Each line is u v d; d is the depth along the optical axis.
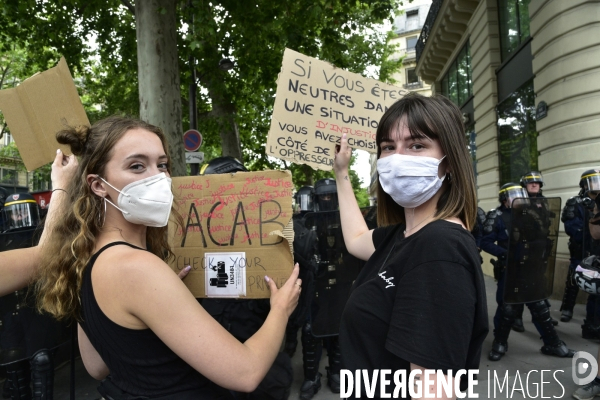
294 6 9.27
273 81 12.03
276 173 1.65
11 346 2.77
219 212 1.68
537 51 7.05
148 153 1.21
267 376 1.75
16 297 2.79
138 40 7.22
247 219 1.65
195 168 9.98
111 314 1.04
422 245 1.02
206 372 1.03
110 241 1.17
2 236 2.64
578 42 6.19
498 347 4.22
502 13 9.42
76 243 1.14
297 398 3.59
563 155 6.50
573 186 6.32
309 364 3.58
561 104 6.54
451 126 1.15
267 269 1.61
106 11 10.59
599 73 6.06
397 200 1.21
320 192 3.77
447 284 0.96
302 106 1.93
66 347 4.21
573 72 6.28
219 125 13.30
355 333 1.15
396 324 1.00
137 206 1.17
